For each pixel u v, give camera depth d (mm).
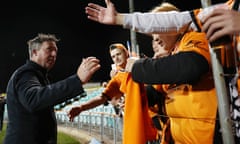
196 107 1499
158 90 1872
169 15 1416
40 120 2357
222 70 1112
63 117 15977
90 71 2141
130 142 1789
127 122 1823
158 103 1935
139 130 1796
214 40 999
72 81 2135
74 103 15648
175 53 1523
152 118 2043
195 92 1505
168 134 1801
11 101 2377
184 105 1567
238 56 1260
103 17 1436
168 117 1796
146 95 1900
